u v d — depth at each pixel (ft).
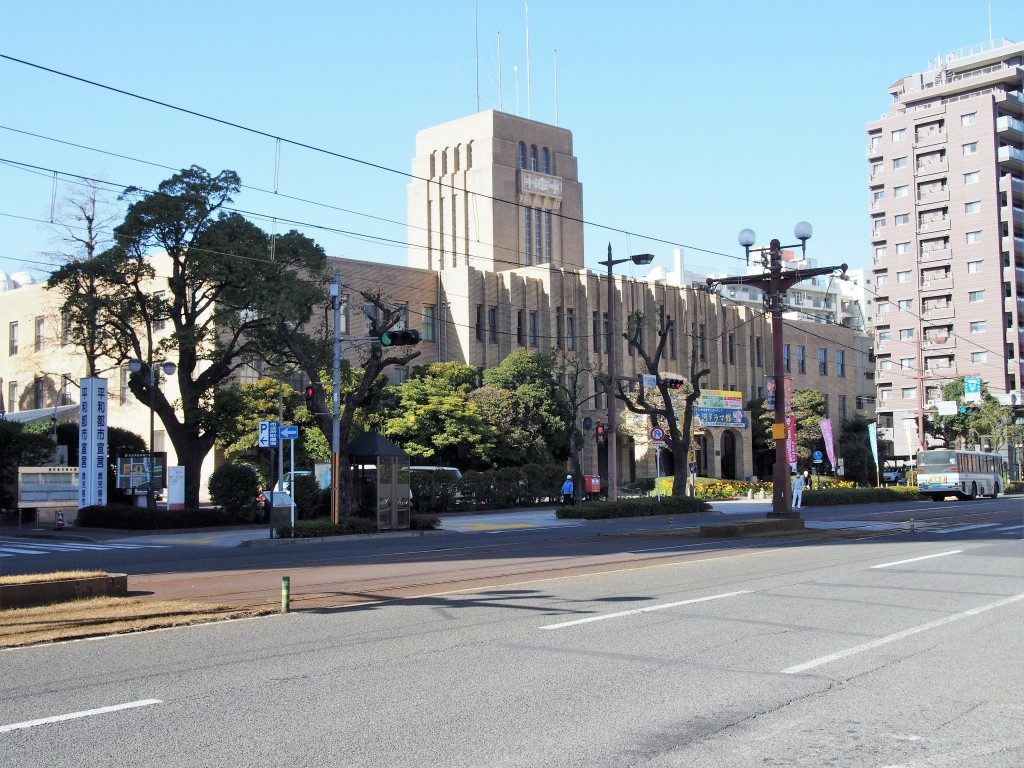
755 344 270.46
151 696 25.89
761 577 52.54
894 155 311.06
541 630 35.86
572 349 231.71
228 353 132.77
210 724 23.03
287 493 109.70
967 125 298.15
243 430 158.10
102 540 107.65
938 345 299.79
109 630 36.19
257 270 126.21
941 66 320.91
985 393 261.65
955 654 31.40
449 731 22.44
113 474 161.27
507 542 88.12
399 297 213.66
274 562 70.90
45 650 32.78
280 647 32.94
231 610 41.14
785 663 29.96
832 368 293.23
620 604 42.34
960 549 68.80
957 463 185.06
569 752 20.89
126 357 135.03
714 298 260.01
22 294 215.31
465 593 47.26
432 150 307.17
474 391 186.70
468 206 296.51
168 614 40.14
